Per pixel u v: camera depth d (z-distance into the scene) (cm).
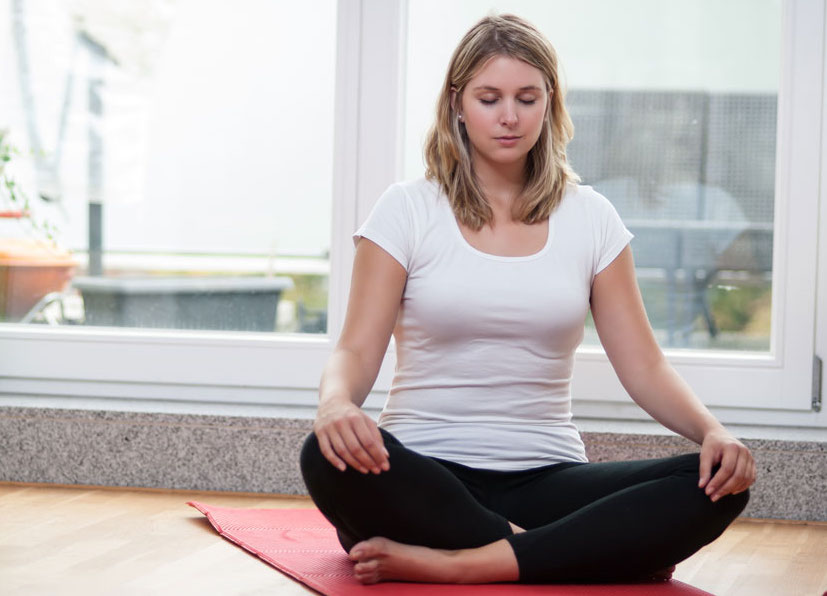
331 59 340
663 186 331
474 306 215
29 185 353
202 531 253
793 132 320
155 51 347
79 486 308
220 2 344
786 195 320
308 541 240
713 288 330
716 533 201
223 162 346
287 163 343
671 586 205
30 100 353
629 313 228
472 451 216
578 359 323
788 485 292
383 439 195
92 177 351
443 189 224
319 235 342
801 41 319
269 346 334
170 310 349
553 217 227
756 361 321
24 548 230
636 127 331
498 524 200
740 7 325
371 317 217
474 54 218
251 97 344
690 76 328
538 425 221
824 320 320
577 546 195
